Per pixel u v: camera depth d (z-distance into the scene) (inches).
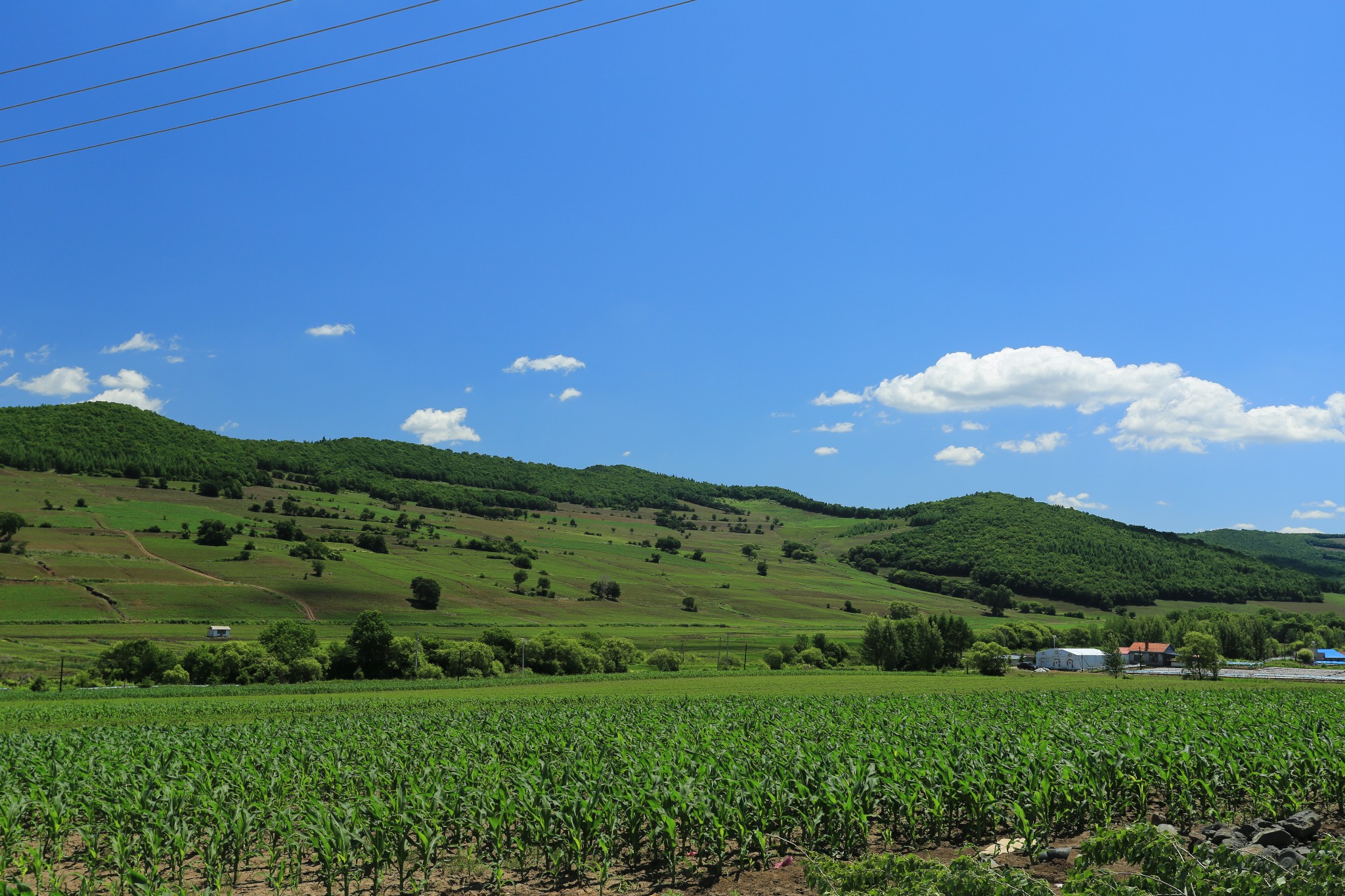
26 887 443.5
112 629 4628.4
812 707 1823.3
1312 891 385.1
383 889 553.6
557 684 3538.4
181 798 626.5
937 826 618.5
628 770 692.1
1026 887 416.8
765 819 582.6
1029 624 7096.5
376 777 729.6
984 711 1537.9
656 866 581.6
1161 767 663.1
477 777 680.4
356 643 4077.3
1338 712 1243.2
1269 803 645.9
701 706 1989.4
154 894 486.9
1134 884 416.5
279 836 605.6
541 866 595.8
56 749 987.3
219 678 3745.1
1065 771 617.9
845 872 474.9
